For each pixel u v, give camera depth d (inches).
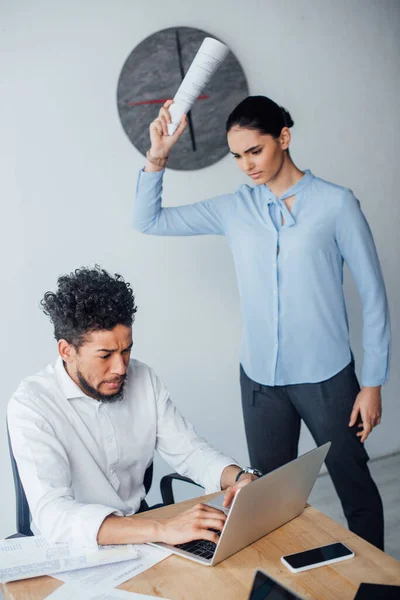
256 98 83.7
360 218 87.2
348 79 127.8
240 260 91.7
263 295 89.8
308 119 125.5
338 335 89.8
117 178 112.1
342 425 90.3
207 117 116.0
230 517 50.1
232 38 117.3
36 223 107.6
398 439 142.0
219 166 118.8
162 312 118.1
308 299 87.9
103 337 62.5
